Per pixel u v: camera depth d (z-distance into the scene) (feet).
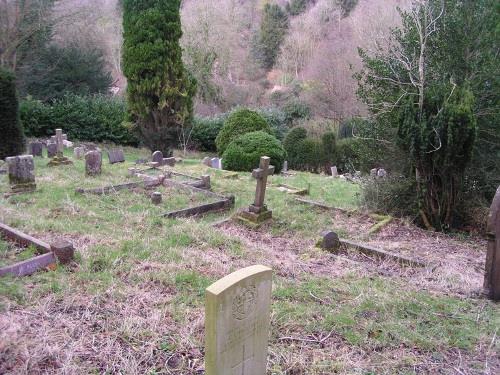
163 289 13.51
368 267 17.52
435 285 15.75
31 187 25.98
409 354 10.84
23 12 63.98
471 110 22.04
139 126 54.19
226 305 8.11
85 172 32.42
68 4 73.72
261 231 22.71
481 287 15.47
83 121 65.10
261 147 45.83
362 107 71.20
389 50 26.86
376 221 25.40
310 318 12.27
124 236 18.26
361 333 11.66
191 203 26.50
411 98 23.22
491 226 14.43
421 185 24.35
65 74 73.41
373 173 28.55
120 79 101.14
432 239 22.72
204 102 92.48
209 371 8.27
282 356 10.38
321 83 86.69
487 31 25.00
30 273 13.98
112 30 99.35
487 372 10.23
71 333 10.59
